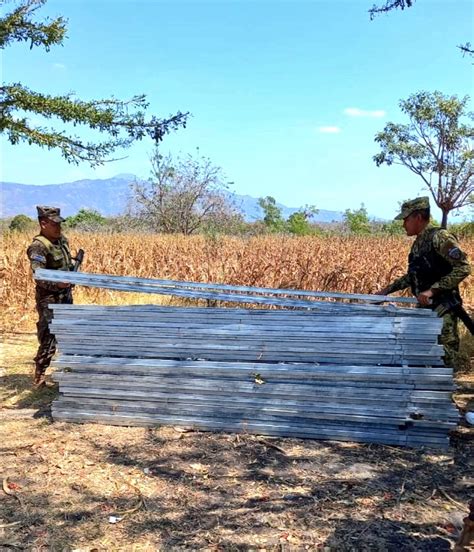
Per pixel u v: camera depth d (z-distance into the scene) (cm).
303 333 411
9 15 659
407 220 474
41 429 443
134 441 414
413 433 396
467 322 468
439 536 295
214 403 426
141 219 2898
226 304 958
